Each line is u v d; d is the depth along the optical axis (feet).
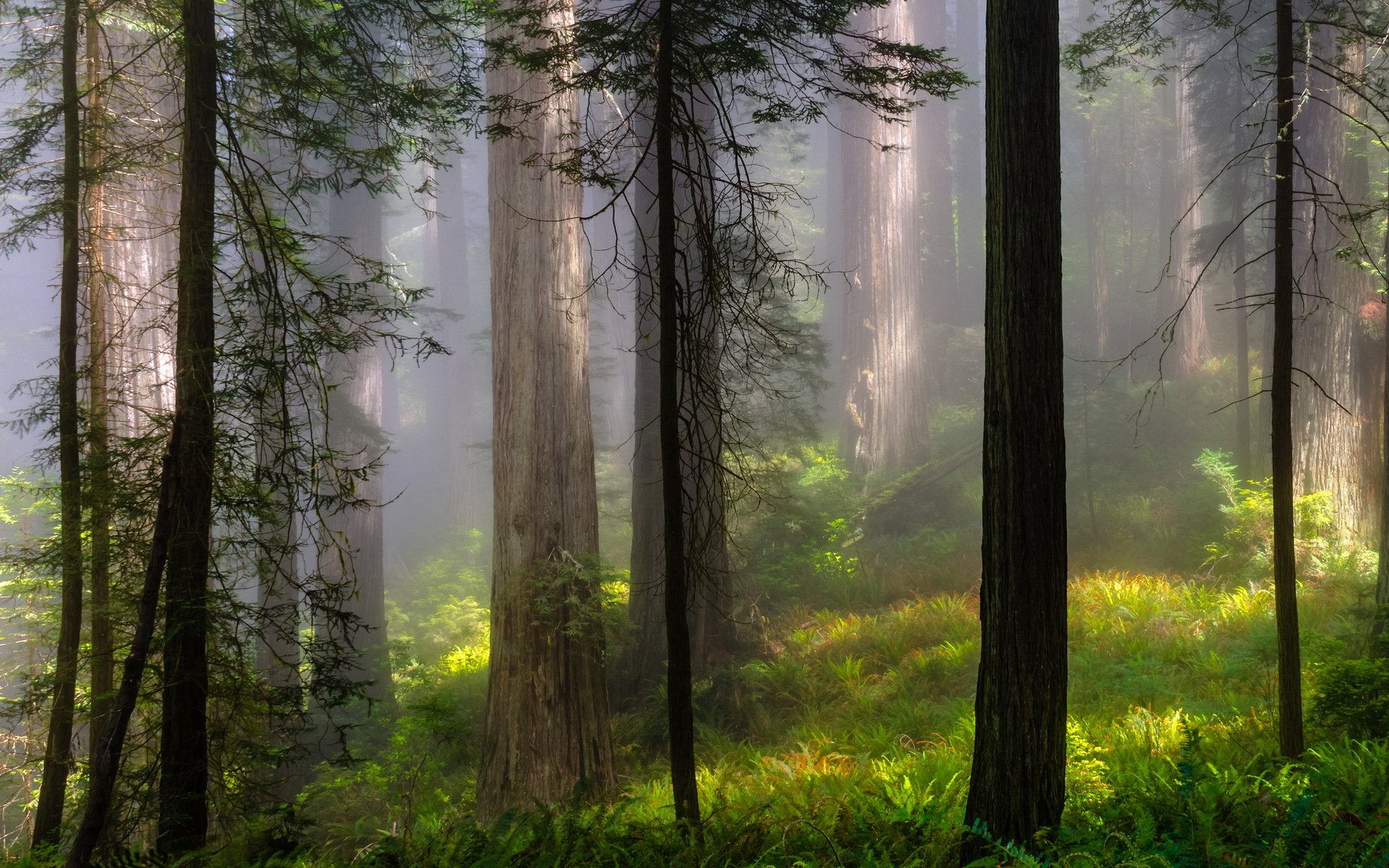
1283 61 19.44
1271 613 37.19
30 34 20.79
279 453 17.70
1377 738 19.99
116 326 27.73
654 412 43.75
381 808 31.48
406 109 20.43
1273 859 12.38
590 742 32.60
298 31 18.88
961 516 60.44
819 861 14.82
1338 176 45.91
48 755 20.16
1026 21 13.62
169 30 20.10
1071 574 48.08
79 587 20.24
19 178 19.97
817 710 37.04
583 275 34.30
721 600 42.47
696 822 16.57
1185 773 14.40
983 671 13.97
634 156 42.83
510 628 32.73
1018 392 13.48
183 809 16.98
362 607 52.03
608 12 18.57
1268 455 56.95
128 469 17.87
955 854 14.73
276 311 18.04
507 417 33.45
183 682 16.93
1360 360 45.85
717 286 17.13
